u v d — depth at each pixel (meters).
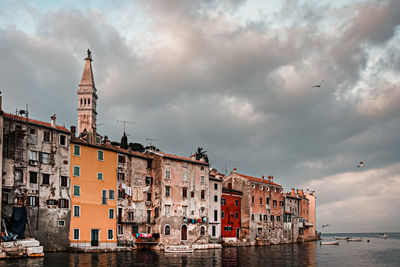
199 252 75.06
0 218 52.25
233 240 95.19
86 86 122.25
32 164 59.00
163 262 56.56
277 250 87.19
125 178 73.06
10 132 56.44
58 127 64.81
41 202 59.41
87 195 65.81
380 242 167.62
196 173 85.19
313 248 100.81
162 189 77.62
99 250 63.81
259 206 103.94
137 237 72.88
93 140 69.31
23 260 49.75
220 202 92.19
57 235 60.69
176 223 78.94
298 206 128.25
